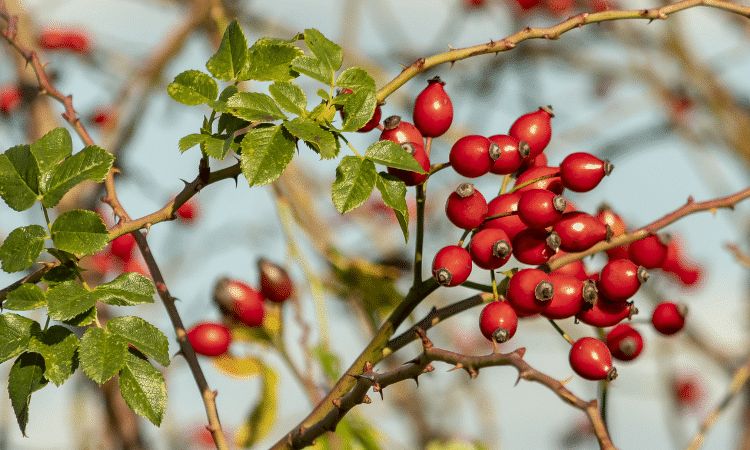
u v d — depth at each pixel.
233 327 0.96
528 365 0.77
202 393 0.86
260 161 0.80
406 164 0.81
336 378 1.00
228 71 0.83
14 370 0.81
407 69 0.84
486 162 0.84
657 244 0.88
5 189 0.82
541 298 0.83
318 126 0.81
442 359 0.79
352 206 0.80
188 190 0.83
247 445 0.97
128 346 0.81
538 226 0.84
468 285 0.84
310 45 0.83
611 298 0.84
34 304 0.81
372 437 1.00
